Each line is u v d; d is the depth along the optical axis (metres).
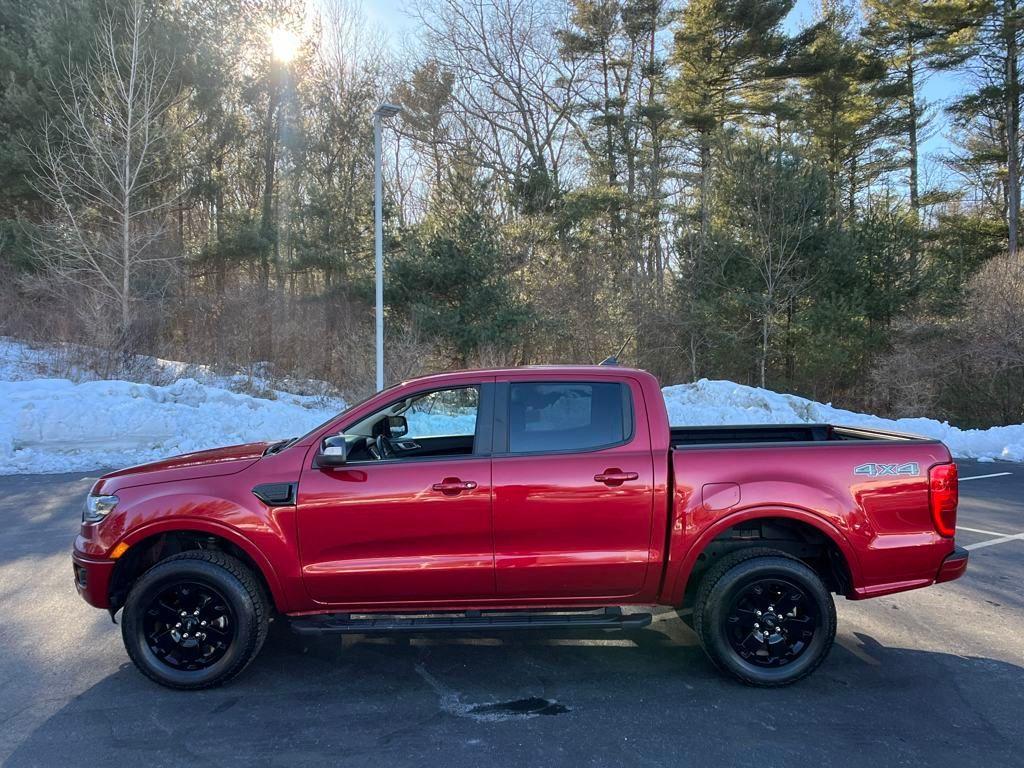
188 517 3.99
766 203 22.66
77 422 11.62
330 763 3.29
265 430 12.85
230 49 26.11
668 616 5.24
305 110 30.00
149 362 17.05
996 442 13.24
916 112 35.53
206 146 26.20
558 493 3.99
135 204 20.91
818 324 21.59
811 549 4.36
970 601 5.49
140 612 3.99
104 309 17.81
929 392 20.11
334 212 26.89
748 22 28.95
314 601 4.06
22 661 4.39
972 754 3.35
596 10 31.33
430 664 4.40
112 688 4.05
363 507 3.97
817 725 3.63
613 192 27.72
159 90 20.25
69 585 5.70
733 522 4.01
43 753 3.37
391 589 4.03
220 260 25.88
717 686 4.09
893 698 3.92
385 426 4.86
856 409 21.97
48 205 21.77
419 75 31.66
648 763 3.28
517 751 3.39
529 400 4.21
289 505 4.00
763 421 15.03
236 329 20.27
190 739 3.50
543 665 4.38
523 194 25.72
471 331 20.56
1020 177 32.06
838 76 31.61
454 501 3.98
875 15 33.06
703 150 30.70
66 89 20.52
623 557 4.02
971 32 29.05
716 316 22.89
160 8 23.02
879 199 23.09
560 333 23.00
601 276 24.94
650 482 4.03
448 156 31.77
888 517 4.08
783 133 30.73
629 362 23.75
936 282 21.42
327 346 20.50
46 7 21.39
